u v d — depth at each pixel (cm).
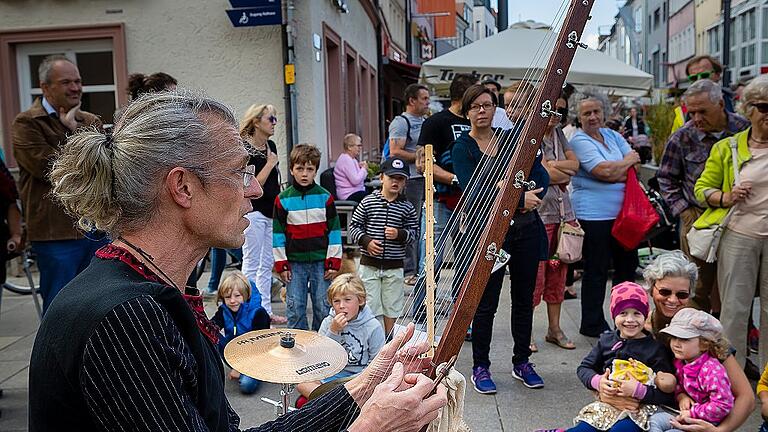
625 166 487
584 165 493
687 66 578
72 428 119
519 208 391
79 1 822
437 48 2862
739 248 375
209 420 131
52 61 397
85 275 128
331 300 385
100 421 116
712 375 282
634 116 1323
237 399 409
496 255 155
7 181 412
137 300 119
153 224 134
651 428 287
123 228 134
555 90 152
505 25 916
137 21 822
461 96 468
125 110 140
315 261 479
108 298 119
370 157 1412
